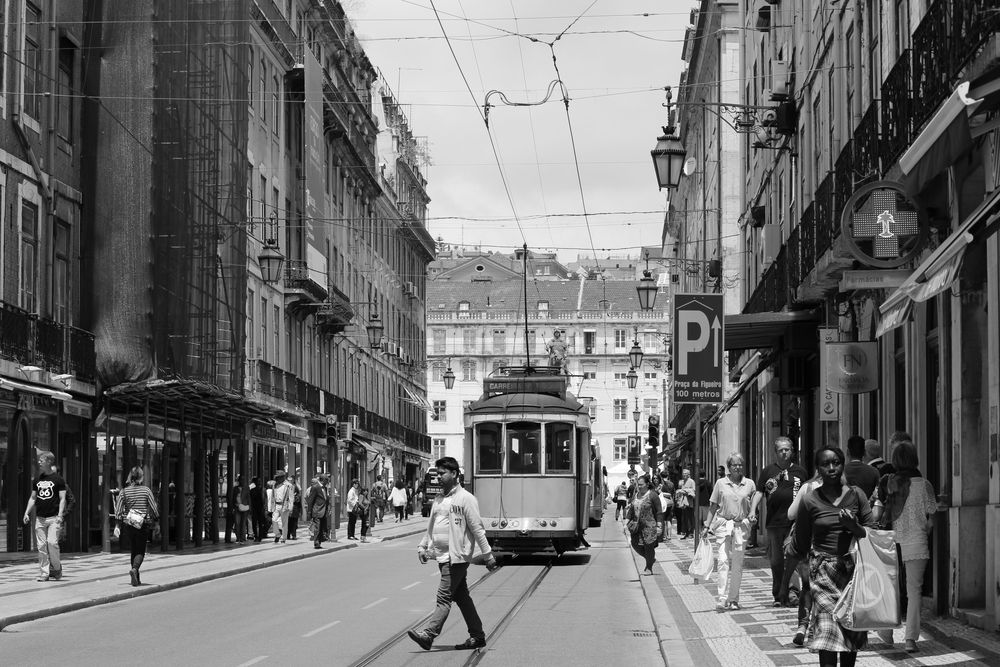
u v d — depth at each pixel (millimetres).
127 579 21844
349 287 63000
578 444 28141
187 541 35188
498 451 27703
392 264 77938
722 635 13328
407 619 16125
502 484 27562
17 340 25594
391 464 73375
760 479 16281
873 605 9219
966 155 13508
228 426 37312
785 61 30109
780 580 16156
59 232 29562
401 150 82125
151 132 31312
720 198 46938
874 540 9320
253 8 44312
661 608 16578
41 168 28172
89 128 31188
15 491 25891
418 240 85625
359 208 66688
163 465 30766
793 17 29047
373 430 67250
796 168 28312
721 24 48031
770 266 27766
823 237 20375
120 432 30766
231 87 39438
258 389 43625
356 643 13609
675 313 21453
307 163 50062
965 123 10609
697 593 18766
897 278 14531
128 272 30844
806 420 26859
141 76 31359
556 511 27438
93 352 29812
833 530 9445
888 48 18516
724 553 15992
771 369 32062
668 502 37375
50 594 18844
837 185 18750
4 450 25344
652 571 23266
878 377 18641
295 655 12609
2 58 26266
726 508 16031
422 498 73625
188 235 34438
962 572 13523
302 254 51656
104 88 31312
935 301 15820
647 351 123438
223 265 38781
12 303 26391
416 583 22188
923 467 16141
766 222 33906
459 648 13227
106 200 31016
